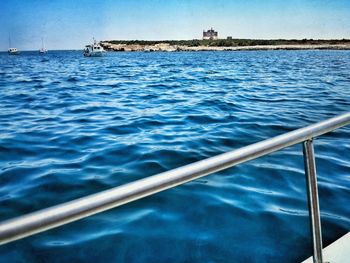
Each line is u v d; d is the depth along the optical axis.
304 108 9.53
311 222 1.55
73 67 36.50
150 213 3.32
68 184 4.18
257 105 10.11
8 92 14.10
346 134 6.32
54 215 0.79
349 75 21.52
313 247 1.59
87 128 7.31
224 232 2.97
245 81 18.19
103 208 0.87
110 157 5.21
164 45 142.75
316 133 1.42
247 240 2.85
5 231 0.72
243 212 3.31
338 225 3.05
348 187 3.89
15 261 2.64
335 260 1.72
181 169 1.03
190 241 2.85
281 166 4.58
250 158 1.21
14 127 7.47
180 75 23.23
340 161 4.82
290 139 1.32
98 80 19.92
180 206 3.46
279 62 42.38
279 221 3.14
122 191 0.91
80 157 5.25
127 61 53.09
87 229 3.06
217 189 3.86
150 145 5.83
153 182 0.96
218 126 7.29
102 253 2.72
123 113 9.12
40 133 6.87
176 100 11.37
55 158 5.22
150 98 11.99
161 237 2.92
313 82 17.25
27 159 5.19
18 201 3.73
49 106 10.46
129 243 2.85
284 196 3.67
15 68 34.97
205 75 22.97
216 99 11.42
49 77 22.53
